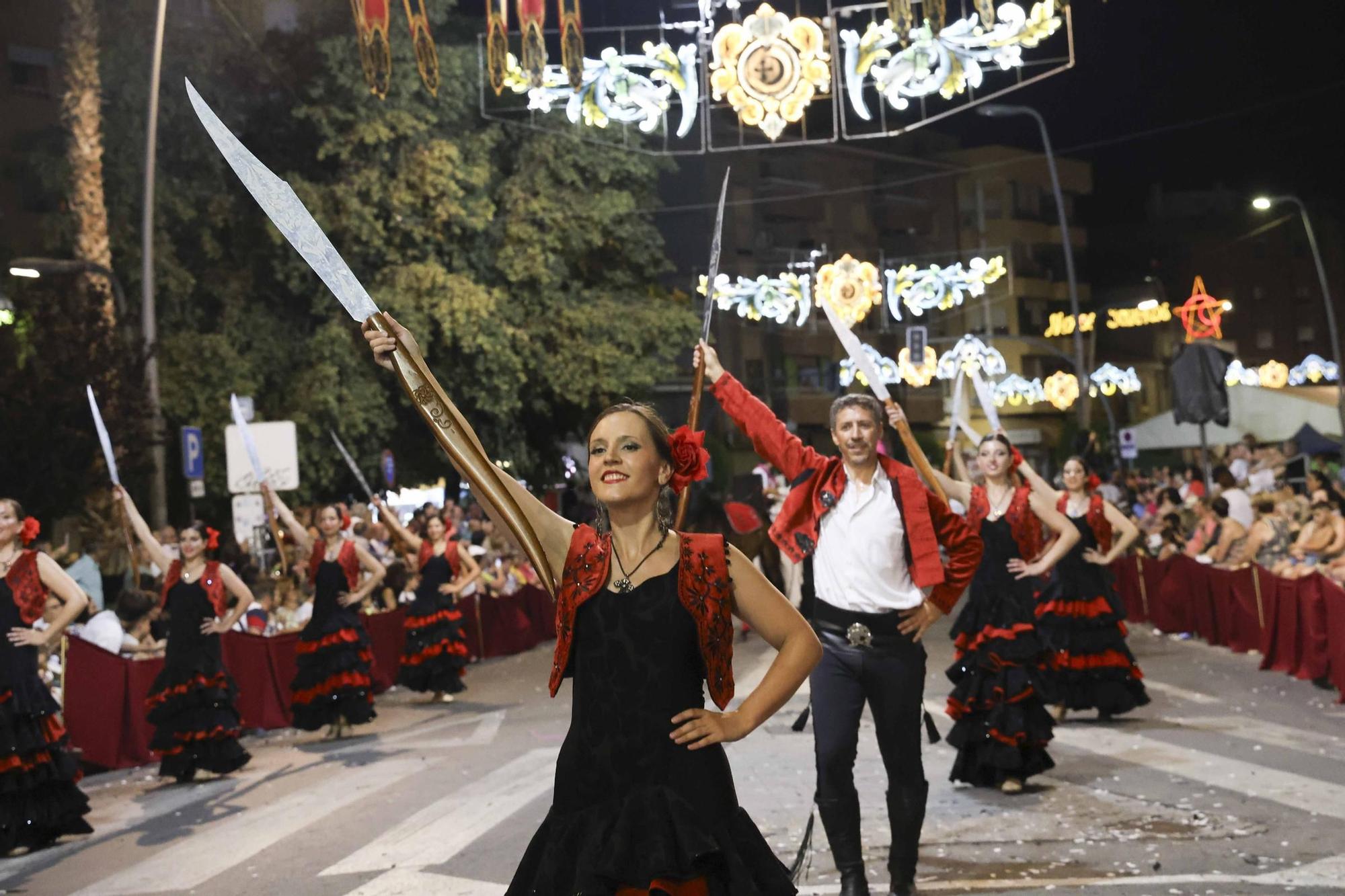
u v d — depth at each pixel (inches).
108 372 689.6
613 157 1133.7
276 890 255.4
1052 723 306.5
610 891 123.1
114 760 434.3
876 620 227.8
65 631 418.6
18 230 1214.3
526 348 1077.1
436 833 294.5
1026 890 226.8
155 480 720.3
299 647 471.8
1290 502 613.0
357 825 310.2
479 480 133.0
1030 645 302.5
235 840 305.6
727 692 133.8
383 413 1024.2
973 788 314.0
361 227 1023.0
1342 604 435.8
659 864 122.5
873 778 330.6
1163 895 219.8
